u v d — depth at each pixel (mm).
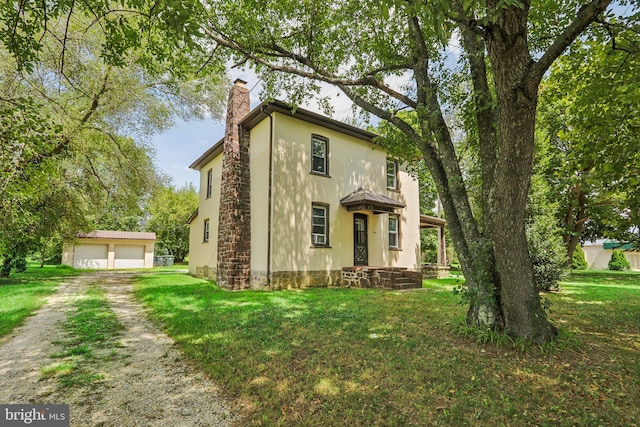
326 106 7457
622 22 4637
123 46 4293
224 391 3076
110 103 11406
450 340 4398
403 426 2438
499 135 3844
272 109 9984
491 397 2865
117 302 7871
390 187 13734
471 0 2455
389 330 4879
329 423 2482
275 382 3172
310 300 7527
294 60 6480
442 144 5008
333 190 11383
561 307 6867
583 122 5785
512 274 4168
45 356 4012
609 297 8273
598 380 3195
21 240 11742
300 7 6270
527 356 3789
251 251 10609
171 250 32125
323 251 10836
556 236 9539
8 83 5957
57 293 9016
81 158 10508
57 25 7504
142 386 3193
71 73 8891
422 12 2820
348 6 6242
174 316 5977
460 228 5012
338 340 4406
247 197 10922
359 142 12508
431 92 5168
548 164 7258
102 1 3725
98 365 3729
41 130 3818
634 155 5281
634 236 5930
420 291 9250
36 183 4195
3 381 3295
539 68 3293
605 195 6371
